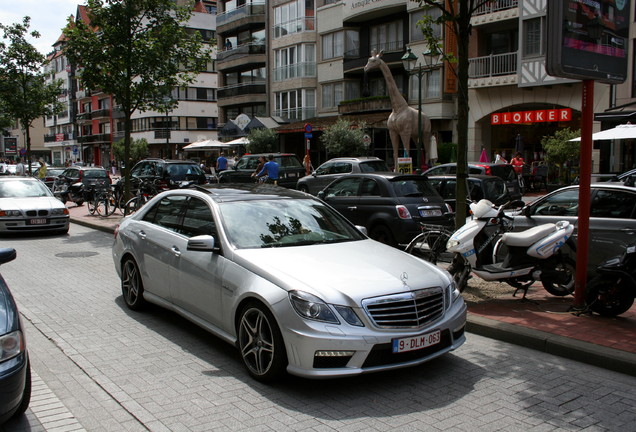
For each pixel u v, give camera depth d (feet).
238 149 142.51
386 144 110.83
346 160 58.95
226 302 15.98
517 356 17.16
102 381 14.97
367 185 35.29
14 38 86.84
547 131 92.02
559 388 14.64
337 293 13.96
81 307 22.85
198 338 18.74
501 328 18.70
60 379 15.17
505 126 97.55
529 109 89.25
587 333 18.01
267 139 120.57
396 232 32.96
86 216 58.85
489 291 24.29
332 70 125.29
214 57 218.79
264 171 63.77
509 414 13.05
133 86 53.42
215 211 18.04
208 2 231.09
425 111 101.45
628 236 23.65
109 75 52.49
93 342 18.33
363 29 117.39
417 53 102.94
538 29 80.28
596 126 74.49
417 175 35.22
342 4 118.21
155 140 210.79
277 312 14.01
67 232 47.91
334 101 126.52
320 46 127.95
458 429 12.26
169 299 19.38
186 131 213.25
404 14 108.27
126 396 13.98
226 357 16.88
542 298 23.11
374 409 13.25
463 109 24.81
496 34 90.53
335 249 17.01
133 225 22.18
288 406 13.38
